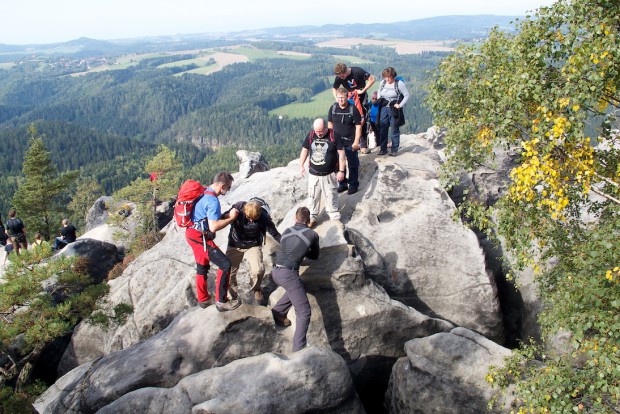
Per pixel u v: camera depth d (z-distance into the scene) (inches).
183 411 323.6
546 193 310.8
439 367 374.6
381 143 594.9
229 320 382.0
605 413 271.9
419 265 479.5
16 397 354.0
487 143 360.8
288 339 387.9
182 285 513.3
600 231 301.3
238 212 353.4
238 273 465.4
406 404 387.2
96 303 469.7
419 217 503.2
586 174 300.2
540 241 355.6
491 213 357.7
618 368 253.6
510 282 523.5
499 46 388.5
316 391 322.7
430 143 679.1
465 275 480.4
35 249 424.8
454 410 362.3
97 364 409.1
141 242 1085.1
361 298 414.3
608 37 278.8
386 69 571.5
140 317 515.2
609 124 346.3
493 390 350.3
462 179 590.2
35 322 396.5
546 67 334.3
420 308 478.0
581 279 299.0
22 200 1445.6
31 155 1439.5
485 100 349.7
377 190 530.6
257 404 311.1
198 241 356.5
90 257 799.7
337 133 488.1
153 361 374.9
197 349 378.3
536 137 297.4
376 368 427.2
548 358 378.3
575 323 290.8
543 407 291.0
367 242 467.8
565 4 327.6
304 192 571.5
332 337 407.8
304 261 416.5
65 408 376.2
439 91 446.6
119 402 338.6
